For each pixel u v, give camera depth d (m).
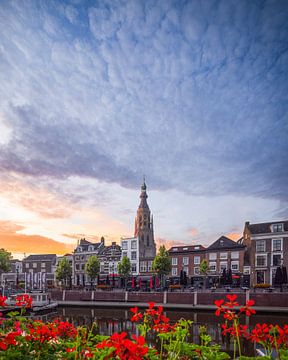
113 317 39.97
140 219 106.06
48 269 90.44
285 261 56.75
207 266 61.22
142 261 75.06
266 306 40.69
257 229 61.59
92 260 69.44
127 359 4.07
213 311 43.34
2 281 79.81
